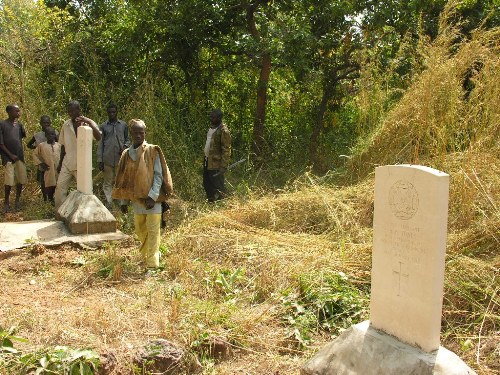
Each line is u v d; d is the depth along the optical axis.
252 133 12.37
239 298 5.11
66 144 7.92
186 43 11.55
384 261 3.39
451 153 7.24
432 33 10.52
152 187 5.74
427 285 3.11
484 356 3.96
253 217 7.51
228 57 12.03
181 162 10.10
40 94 11.10
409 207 3.21
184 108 11.54
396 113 8.43
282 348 4.18
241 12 11.51
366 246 5.89
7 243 6.63
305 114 12.77
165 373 3.78
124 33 11.15
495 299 4.57
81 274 5.73
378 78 9.66
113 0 11.86
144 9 10.95
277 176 11.05
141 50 11.52
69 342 3.91
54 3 12.51
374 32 11.13
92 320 4.33
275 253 6.02
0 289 5.21
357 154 8.81
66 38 11.70
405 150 8.13
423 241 3.12
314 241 6.44
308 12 11.34
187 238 6.75
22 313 4.45
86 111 11.29
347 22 11.34
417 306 3.18
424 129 7.77
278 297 4.90
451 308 4.64
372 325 3.50
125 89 11.40
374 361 3.22
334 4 10.68
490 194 6.08
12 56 11.66
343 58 11.69
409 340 3.24
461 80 8.09
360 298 4.89
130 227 7.79
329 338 4.41
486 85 7.56
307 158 11.72
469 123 7.71
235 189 9.58
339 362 3.38
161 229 7.52
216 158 8.84
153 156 5.78
